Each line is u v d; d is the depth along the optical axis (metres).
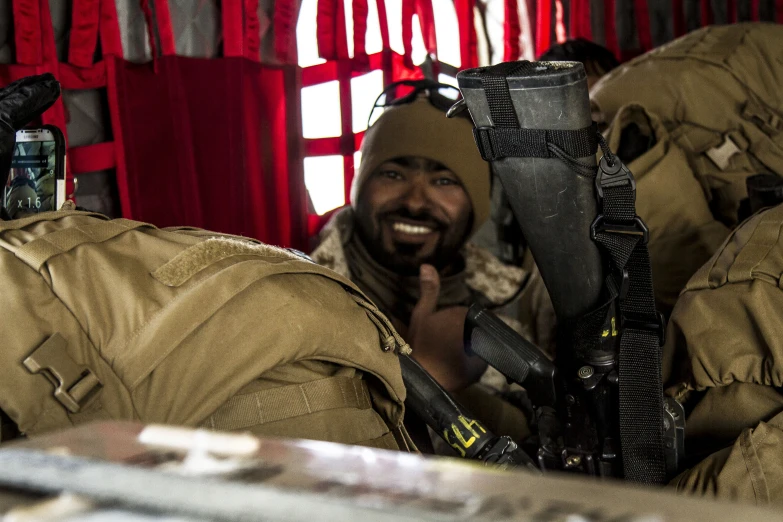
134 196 1.14
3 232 0.57
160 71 1.16
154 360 0.53
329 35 1.31
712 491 0.69
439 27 1.45
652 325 0.73
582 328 0.74
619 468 0.79
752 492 0.68
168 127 1.17
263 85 1.25
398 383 0.67
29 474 0.24
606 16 1.62
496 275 1.22
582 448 0.80
